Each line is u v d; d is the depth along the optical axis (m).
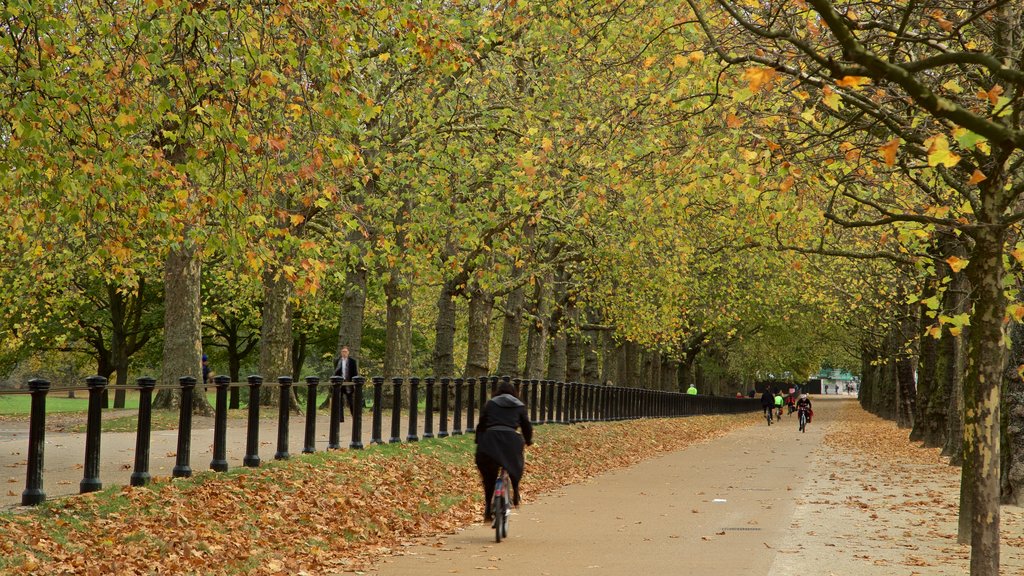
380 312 56.25
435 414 37.94
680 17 16.61
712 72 14.84
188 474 13.30
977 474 10.19
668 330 41.16
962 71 13.27
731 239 29.53
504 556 11.40
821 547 12.18
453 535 13.27
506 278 32.12
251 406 15.03
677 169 16.02
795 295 45.31
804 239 22.81
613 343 58.06
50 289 35.59
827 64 7.59
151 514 11.21
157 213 13.21
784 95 14.89
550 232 31.73
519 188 16.80
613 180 17.02
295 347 62.12
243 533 11.46
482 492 17.66
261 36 12.66
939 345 34.38
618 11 17.92
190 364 27.83
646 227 27.00
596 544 12.37
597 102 20.78
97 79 13.16
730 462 28.14
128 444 18.98
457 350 63.50
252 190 13.22
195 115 12.85
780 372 92.56
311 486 14.48
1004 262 11.20
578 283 40.78
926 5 10.90
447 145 22.77
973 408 10.32
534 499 17.70
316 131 13.96
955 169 15.83
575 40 19.94
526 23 21.02
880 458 30.27
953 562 11.15
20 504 10.79
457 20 19.83
